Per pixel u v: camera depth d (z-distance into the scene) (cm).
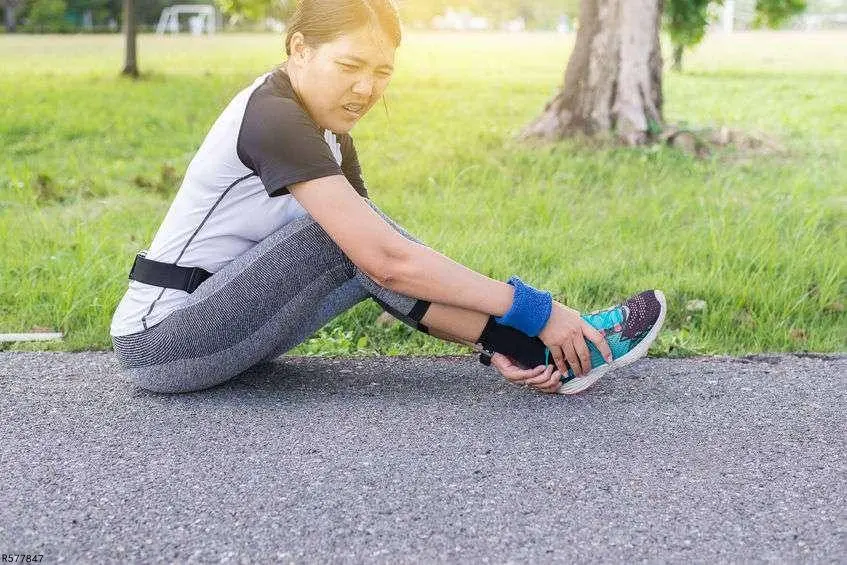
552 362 256
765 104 1082
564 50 2367
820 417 261
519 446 240
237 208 242
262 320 250
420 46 2577
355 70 227
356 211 228
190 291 248
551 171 603
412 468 227
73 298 359
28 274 390
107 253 420
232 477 223
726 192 538
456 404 267
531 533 199
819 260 397
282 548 193
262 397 271
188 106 1034
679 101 1116
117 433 247
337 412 261
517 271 395
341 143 264
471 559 189
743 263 395
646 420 257
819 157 698
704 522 204
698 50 2184
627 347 256
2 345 324
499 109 1020
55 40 3100
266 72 245
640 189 552
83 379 287
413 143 739
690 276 381
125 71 1405
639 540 196
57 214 502
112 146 773
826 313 359
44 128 854
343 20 223
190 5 4478
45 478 223
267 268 244
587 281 381
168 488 218
